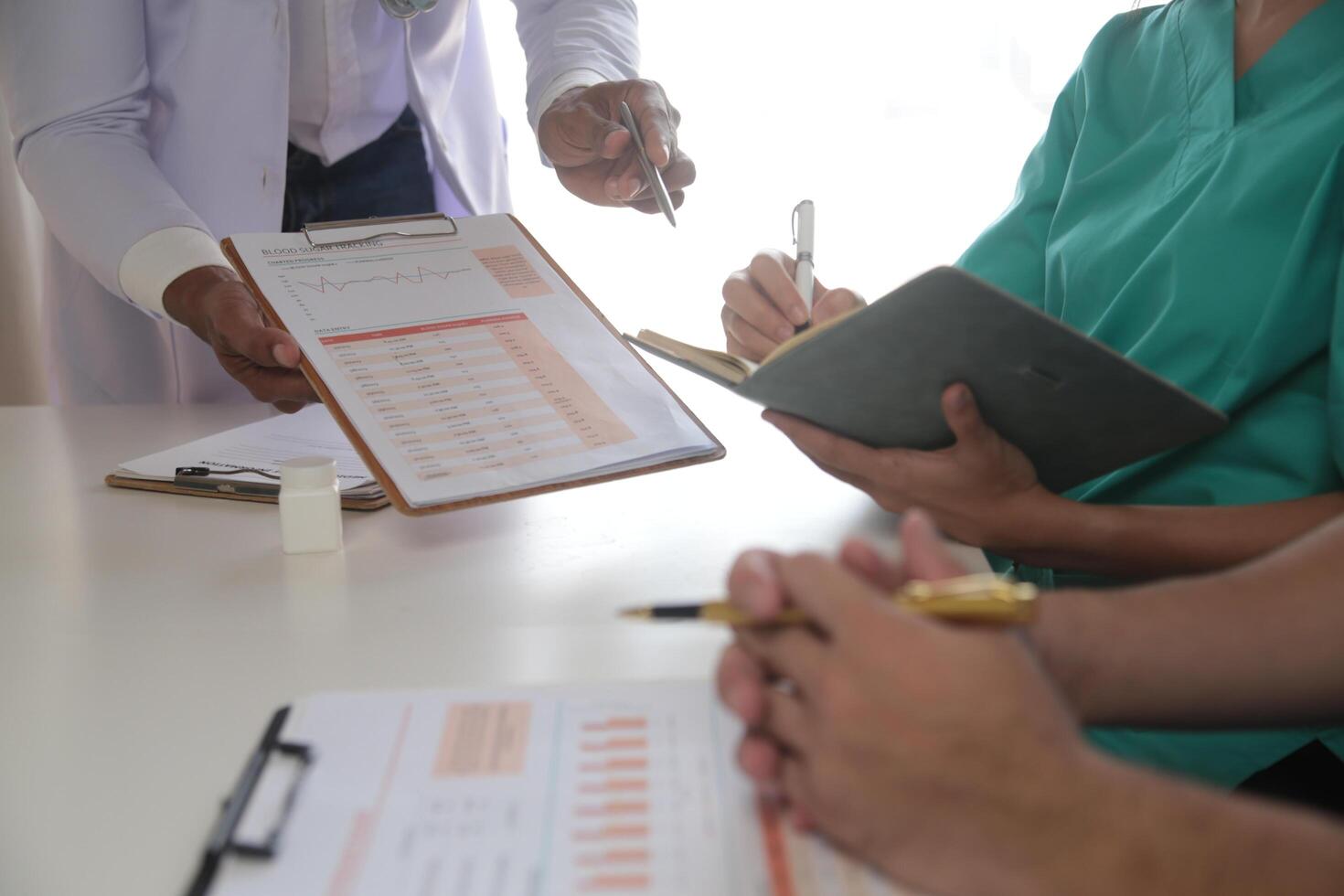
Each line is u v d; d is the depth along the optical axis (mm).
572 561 761
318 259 918
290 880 406
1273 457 796
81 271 1379
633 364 922
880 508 859
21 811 480
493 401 848
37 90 1166
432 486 773
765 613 410
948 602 414
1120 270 934
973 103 3037
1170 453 847
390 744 488
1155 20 1022
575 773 465
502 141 1600
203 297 971
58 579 737
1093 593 516
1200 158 910
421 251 956
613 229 3258
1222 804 373
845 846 410
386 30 1337
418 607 688
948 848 375
